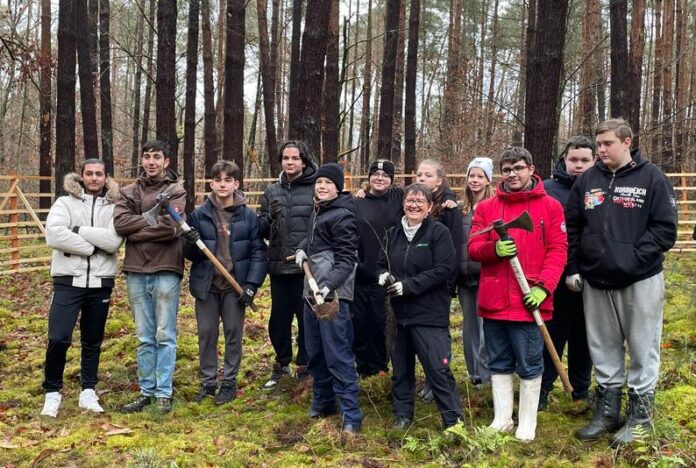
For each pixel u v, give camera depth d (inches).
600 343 155.9
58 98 439.2
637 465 138.0
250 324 271.9
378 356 196.2
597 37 652.1
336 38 410.0
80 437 162.2
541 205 153.3
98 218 183.6
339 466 142.6
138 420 176.9
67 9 438.0
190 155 481.1
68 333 179.6
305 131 320.5
